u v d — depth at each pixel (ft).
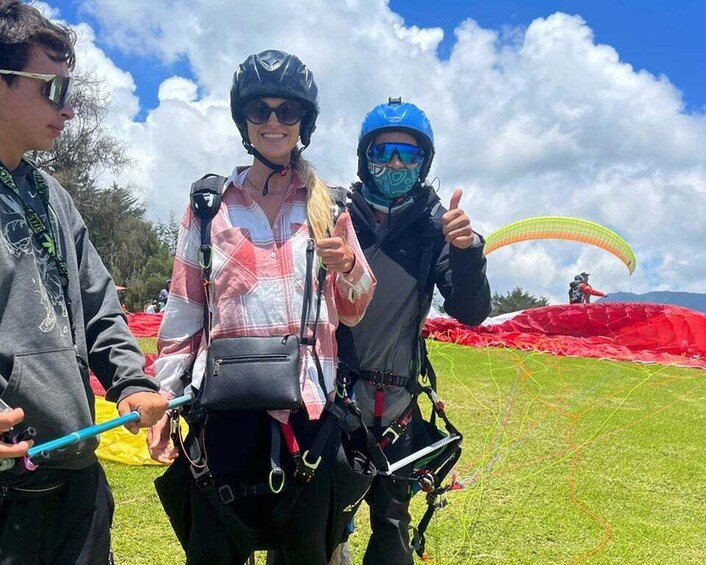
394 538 8.18
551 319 42.50
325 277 6.43
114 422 5.41
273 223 6.58
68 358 5.50
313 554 6.35
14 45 5.30
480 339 38.91
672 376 30.42
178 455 6.56
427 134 8.13
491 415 21.35
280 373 6.02
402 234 8.19
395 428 8.04
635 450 17.80
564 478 15.28
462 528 12.24
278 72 6.35
